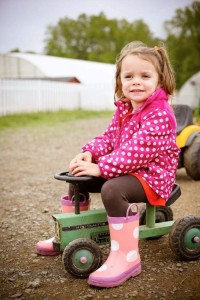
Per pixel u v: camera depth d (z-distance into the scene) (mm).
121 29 45562
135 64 2320
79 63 26719
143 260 2496
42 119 14148
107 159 2201
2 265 2516
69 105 20109
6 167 5836
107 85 23500
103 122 13172
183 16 30828
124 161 2180
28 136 9438
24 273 2389
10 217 3510
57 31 47125
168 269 2354
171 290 2105
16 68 24516
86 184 2410
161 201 2289
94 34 45531
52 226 3229
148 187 2225
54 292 2137
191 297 2029
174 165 2387
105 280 2131
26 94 16719
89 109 21234
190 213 3471
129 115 2408
